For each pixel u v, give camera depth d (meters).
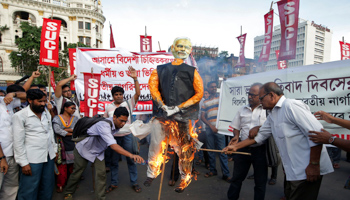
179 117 2.38
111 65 5.23
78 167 3.32
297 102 2.24
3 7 30.78
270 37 8.65
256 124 3.09
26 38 24.70
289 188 2.51
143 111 5.23
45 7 33.34
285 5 5.80
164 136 2.54
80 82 5.18
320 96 3.42
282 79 3.93
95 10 37.38
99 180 3.25
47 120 3.19
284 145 2.31
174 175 4.17
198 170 5.02
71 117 4.09
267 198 3.60
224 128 4.52
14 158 3.04
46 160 3.09
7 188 3.08
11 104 3.32
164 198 3.63
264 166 2.94
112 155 3.91
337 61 3.30
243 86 4.56
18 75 30.59
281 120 2.33
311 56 61.75
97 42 38.66
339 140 1.88
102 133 2.99
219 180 4.39
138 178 4.55
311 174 2.07
